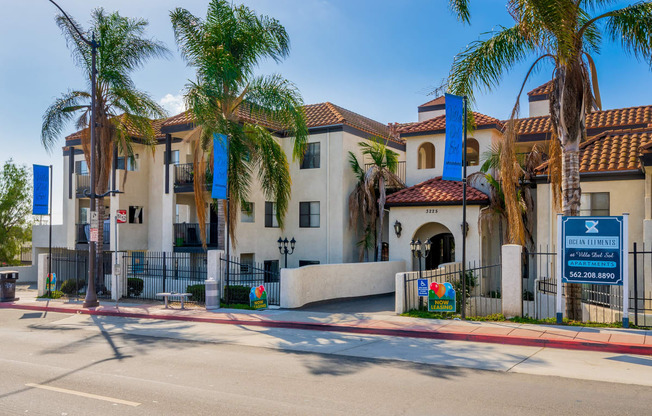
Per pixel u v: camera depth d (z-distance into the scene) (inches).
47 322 644.1
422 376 347.3
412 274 658.2
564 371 358.6
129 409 277.0
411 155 1061.1
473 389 314.2
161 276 930.7
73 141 1235.2
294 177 1086.4
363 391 311.0
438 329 511.2
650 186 641.0
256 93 807.7
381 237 959.0
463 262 572.7
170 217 1054.4
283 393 307.4
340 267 805.9
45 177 919.0
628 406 279.6
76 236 1179.9
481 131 1001.5
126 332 557.0
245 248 1011.3
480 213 871.1
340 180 1031.0
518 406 280.1
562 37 522.0
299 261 1072.8
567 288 575.5
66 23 881.5
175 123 1043.9
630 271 697.0
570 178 570.6
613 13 564.4
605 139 792.3
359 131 1088.2
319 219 1056.2
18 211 1576.0
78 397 300.4
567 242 505.7
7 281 844.6
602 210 733.3
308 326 568.1
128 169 1146.0
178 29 812.0
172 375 354.9
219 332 549.0
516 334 472.7
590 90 599.2
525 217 851.4
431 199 912.3
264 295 694.5
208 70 768.9
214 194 727.7
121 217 833.5
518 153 882.1
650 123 850.1
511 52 606.2
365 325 548.1
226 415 266.1
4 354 435.2
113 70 893.8
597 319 601.3
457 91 629.6
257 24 825.5
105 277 996.6
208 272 759.1
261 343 481.4
